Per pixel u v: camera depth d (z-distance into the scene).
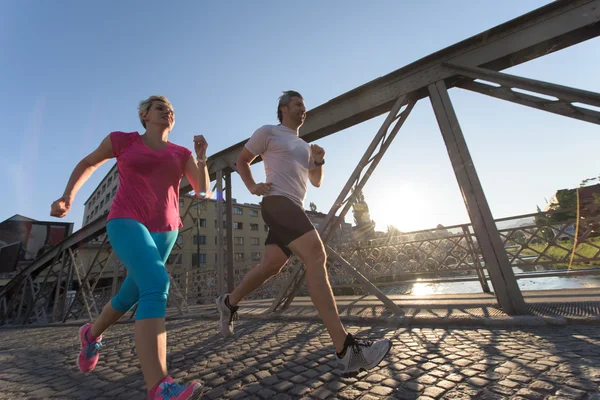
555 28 3.25
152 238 1.65
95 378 2.22
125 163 1.71
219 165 6.77
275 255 2.06
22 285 14.60
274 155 1.95
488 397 1.35
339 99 4.73
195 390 1.20
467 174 3.34
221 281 6.27
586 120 2.97
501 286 2.98
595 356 1.71
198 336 3.51
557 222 4.32
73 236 11.21
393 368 1.83
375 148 4.05
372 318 3.38
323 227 4.01
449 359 1.91
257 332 3.41
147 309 1.29
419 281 5.59
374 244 6.14
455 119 3.55
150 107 1.93
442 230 5.48
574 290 3.92
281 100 2.16
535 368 1.63
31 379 2.39
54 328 7.76
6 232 31.41
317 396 1.52
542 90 3.13
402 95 4.05
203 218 40.66
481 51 3.62
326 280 1.68
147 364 1.22
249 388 1.72
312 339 2.83
